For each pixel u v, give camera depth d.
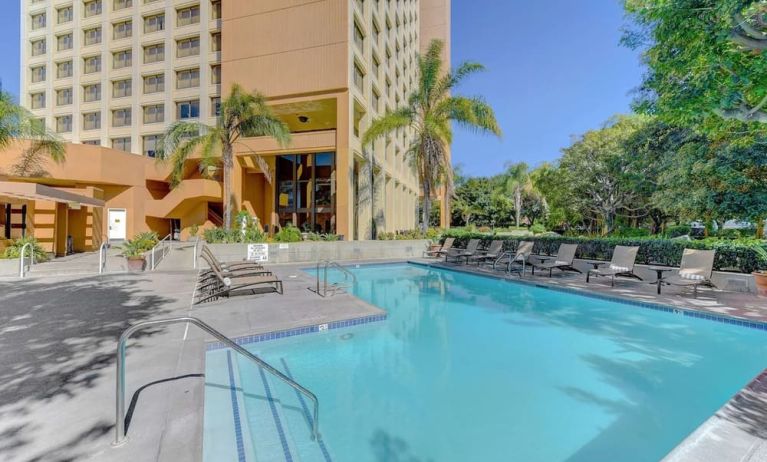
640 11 5.30
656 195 10.66
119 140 23.94
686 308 6.16
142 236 11.59
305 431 2.99
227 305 6.17
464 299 8.23
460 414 3.34
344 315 5.61
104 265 10.20
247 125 13.98
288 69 16.88
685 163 8.95
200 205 19.64
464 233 16.75
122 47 23.70
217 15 22.28
